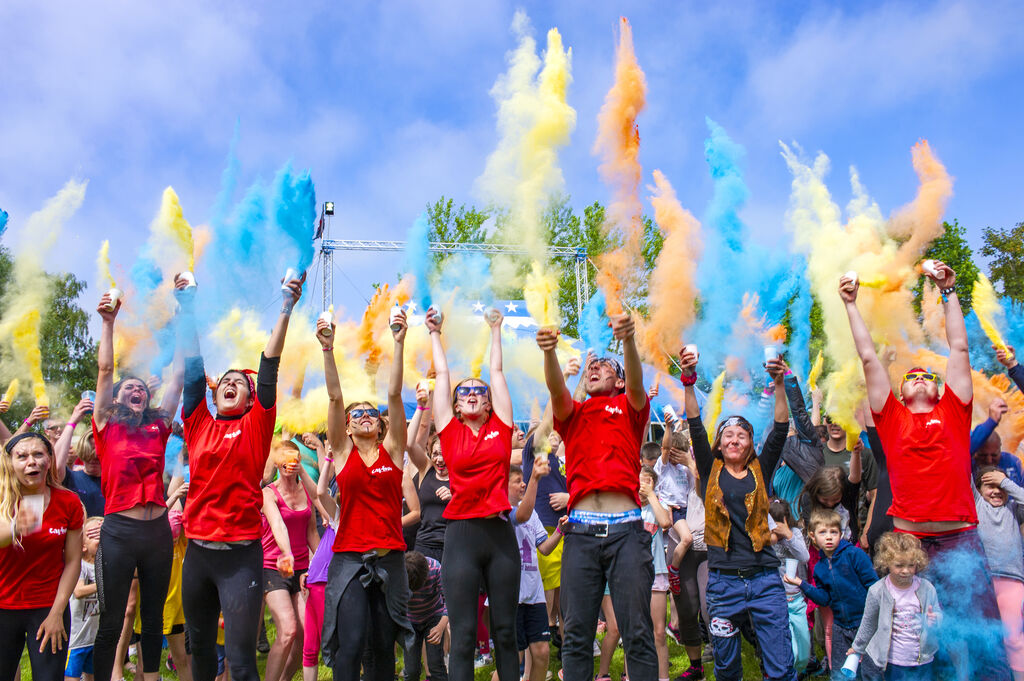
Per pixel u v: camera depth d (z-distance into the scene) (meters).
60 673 3.96
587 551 3.60
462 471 3.91
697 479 5.55
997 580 4.39
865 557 4.54
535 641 4.63
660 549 5.09
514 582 3.85
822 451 6.12
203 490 3.89
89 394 4.97
